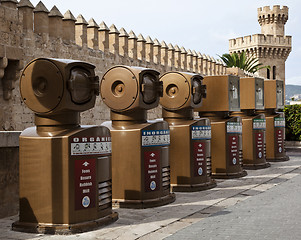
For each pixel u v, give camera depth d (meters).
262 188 9.72
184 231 6.02
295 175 11.78
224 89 11.17
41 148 6.12
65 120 6.23
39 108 6.17
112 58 18.00
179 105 9.34
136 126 7.84
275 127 15.12
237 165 11.44
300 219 6.64
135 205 7.66
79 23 16.25
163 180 8.14
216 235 5.78
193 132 9.42
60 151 6.07
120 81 7.80
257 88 13.43
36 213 6.12
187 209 7.54
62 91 6.05
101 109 17.16
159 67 21.70
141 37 20.19
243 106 13.32
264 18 70.00
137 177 7.77
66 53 15.34
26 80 6.24
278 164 14.41
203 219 6.77
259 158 13.29
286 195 8.78
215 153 11.30
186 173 9.40
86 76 6.36
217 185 10.20
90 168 6.28
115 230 6.10
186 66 24.39
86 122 16.30
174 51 23.19
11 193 7.09
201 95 9.62
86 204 6.20
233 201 8.24
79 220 6.12
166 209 7.59
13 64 13.27
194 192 9.30
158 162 7.98
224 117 11.42
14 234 5.96
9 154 7.03
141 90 7.68
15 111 13.34
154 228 6.21
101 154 6.50
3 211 6.92
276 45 66.50
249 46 66.56
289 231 5.92
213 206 7.80
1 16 12.73
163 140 8.15
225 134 11.22
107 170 6.65
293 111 21.80
